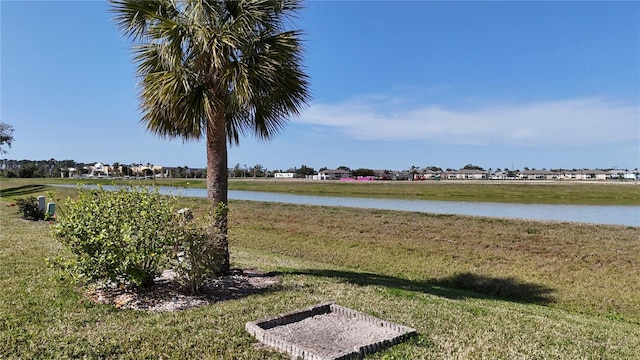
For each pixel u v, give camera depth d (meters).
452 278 10.45
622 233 12.83
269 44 7.32
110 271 5.65
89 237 5.64
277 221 18.12
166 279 6.93
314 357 3.92
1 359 3.83
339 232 15.43
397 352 4.25
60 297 5.83
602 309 8.27
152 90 7.16
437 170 125.56
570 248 11.65
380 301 6.28
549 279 9.98
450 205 30.45
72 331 4.61
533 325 5.55
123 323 4.92
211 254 6.35
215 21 7.11
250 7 7.15
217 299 6.15
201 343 4.34
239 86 6.87
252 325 4.73
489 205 30.64
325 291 6.79
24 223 14.89
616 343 5.00
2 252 8.91
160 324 4.90
